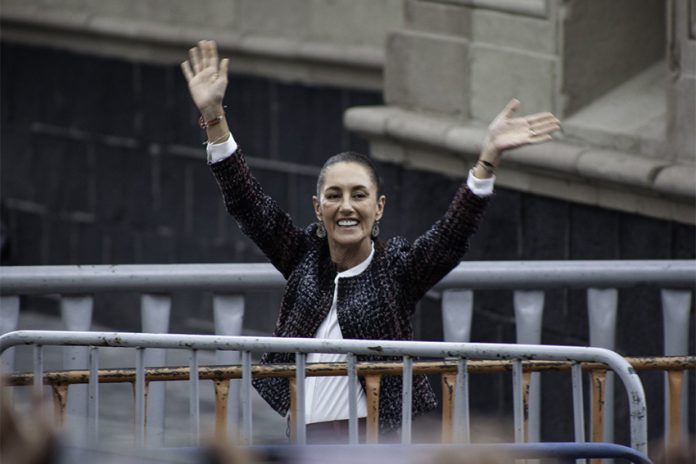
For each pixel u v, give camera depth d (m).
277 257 13.37
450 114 21.64
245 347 11.83
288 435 13.08
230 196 13.25
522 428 11.73
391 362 12.48
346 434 12.85
